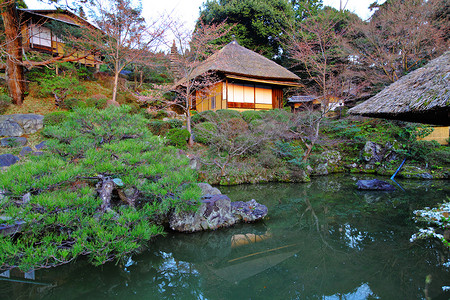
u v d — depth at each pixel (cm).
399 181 866
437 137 1077
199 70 1266
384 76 1205
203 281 295
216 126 987
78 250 263
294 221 498
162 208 374
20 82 895
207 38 1000
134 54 997
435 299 241
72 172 288
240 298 256
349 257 342
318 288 269
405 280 279
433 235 404
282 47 1761
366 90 1431
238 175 850
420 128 1018
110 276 301
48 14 1185
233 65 1338
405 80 386
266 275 303
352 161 1082
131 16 962
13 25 827
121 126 404
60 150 376
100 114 386
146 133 420
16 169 276
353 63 1390
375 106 369
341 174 1016
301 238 416
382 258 335
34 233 279
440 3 1098
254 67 1411
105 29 954
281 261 339
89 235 295
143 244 386
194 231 442
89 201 299
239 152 935
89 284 283
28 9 1127
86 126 390
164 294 266
